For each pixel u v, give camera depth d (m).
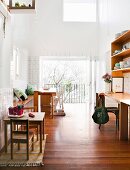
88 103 9.87
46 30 9.52
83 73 9.90
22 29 7.83
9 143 4.20
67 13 9.80
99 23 9.42
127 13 5.77
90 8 9.81
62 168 3.13
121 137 4.55
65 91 9.96
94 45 9.63
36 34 9.52
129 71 6.03
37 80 9.48
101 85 8.85
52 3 9.52
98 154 3.68
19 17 7.21
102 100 5.62
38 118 3.78
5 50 4.08
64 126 5.73
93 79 9.62
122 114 4.57
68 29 9.59
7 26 4.22
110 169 3.10
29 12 4.48
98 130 5.32
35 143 4.25
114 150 3.89
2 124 3.87
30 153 3.70
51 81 9.82
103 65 8.55
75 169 3.09
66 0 9.72
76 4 9.78
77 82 9.95
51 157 3.54
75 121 6.36
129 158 3.52
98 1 9.55
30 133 3.80
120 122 4.57
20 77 7.52
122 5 6.22
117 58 6.32
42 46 9.52
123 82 6.58
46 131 5.21
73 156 3.59
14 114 3.85
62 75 9.86
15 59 6.61
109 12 7.71
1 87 3.81
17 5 4.37
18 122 3.45
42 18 9.50
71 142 4.35
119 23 6.50
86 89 9.92
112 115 7.20
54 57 9.74
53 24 9.53
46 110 7.45
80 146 4.10
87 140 4.49
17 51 6.94
